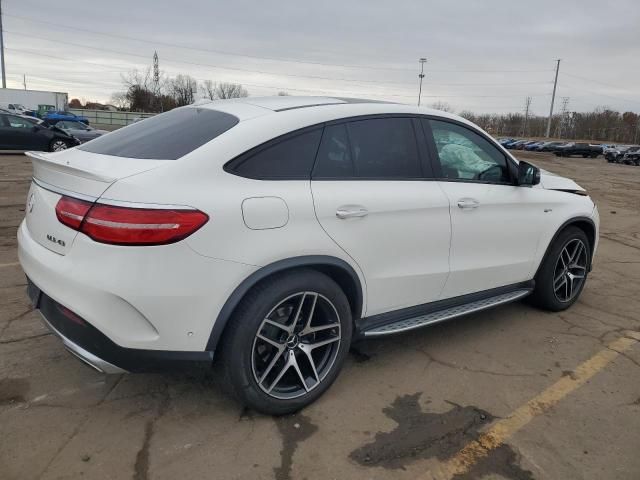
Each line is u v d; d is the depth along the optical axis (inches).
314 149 113.0
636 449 106.2
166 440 103.3
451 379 131.3
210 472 95.2
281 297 105.5
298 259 106.4
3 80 2084.2
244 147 103.7
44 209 104.2
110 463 96.2
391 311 130.3
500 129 4859.7
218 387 122.8
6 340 140.0
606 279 222.4
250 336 103.1
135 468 95.3
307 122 113.3
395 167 126.6
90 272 92.2
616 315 178.7
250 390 106.0
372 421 112.3
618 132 4247.0
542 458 102.5
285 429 108.4
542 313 177.8
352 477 95.5
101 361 96.7
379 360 139.9
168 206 91.9
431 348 148.2
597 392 127.3
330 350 118.4
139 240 90.2
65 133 704.4
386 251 121.9
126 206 90.5
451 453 103.0
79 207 94.2
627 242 311.4
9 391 117.4
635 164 1641.2
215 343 99.9
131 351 94.9
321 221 109.1
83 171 95.2
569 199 172.9
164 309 93.7
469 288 145.9
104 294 91.2
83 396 116.9
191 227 92.9
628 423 115.0
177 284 93.4
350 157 118.7
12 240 240.8
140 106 3041.3
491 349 148.8
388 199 120.7
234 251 97.7
